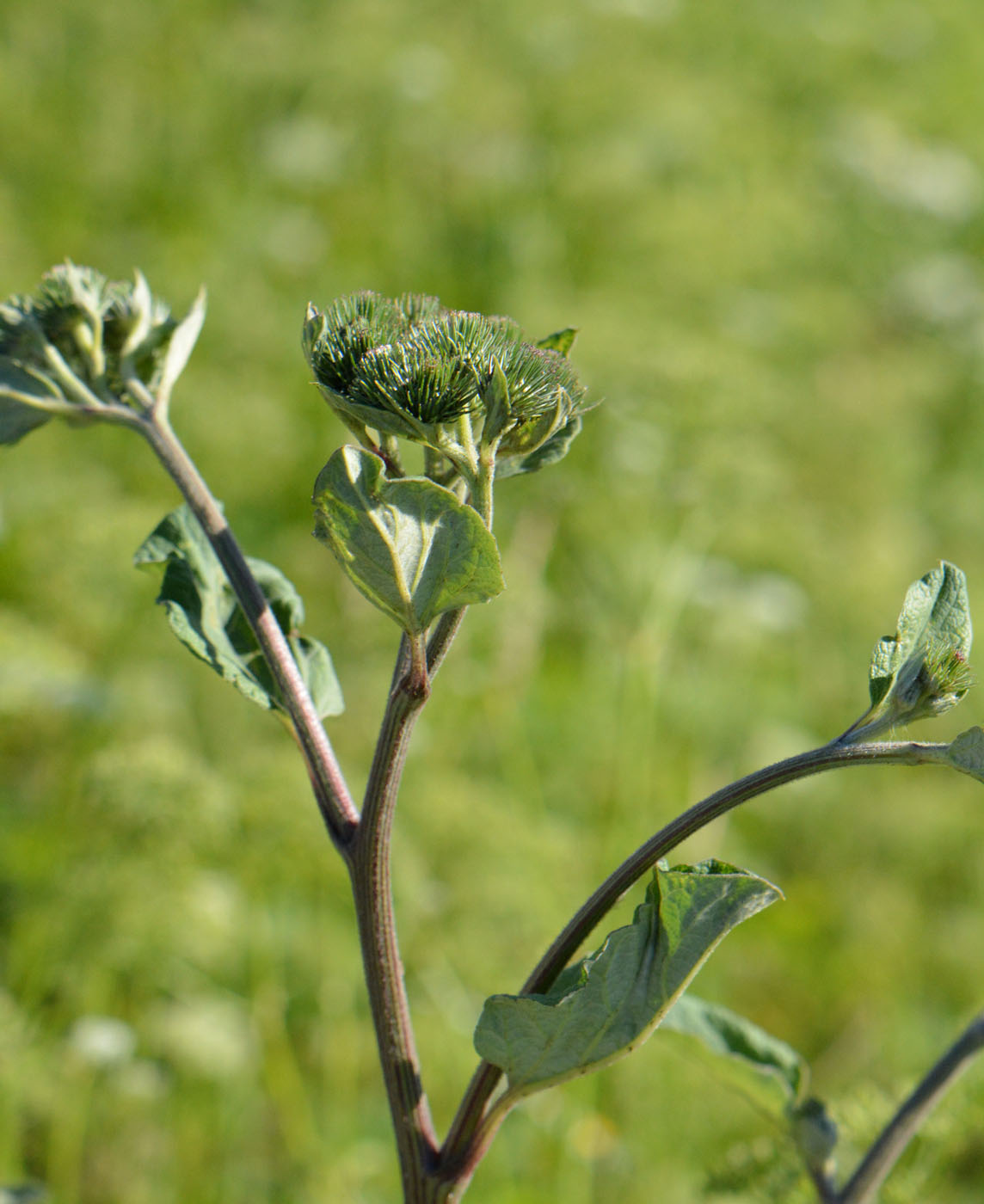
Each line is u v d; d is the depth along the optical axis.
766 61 11.52
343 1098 3.99
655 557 5.52
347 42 9.46
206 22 9.79
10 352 1.84
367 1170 3.91
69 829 3.96
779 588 6.29
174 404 6.30
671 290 7.85
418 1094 1.62
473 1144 1.60
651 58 9.96
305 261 8.22
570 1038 1.52
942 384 8.45
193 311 1.89
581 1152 3.79
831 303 8.38
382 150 8.97
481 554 1.43
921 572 7.20
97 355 1.86
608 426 5.79
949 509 7.70
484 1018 1.52
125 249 7.94
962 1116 2.61
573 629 5.76
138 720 4.75
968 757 1.43
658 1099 4.04
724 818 5.51
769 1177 2.44
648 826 5.07
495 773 5.35
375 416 1.47
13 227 7.43
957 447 8.32
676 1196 3.84
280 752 4.16
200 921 3.66
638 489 5.65
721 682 6.10
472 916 4.00
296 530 6.22
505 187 8.50
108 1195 3.59
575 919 1.55
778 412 6.91
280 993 3.95
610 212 8.10
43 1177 3.57
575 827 5.27
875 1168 2.18
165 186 8.38
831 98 11.30
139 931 3.56
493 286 8.08
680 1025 2.24
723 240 8.02
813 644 6.58
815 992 4.92
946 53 12.45
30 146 8.28
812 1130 2.22
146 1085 3.66
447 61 9.54
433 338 1.51
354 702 5.29
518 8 10.26
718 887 1.43
